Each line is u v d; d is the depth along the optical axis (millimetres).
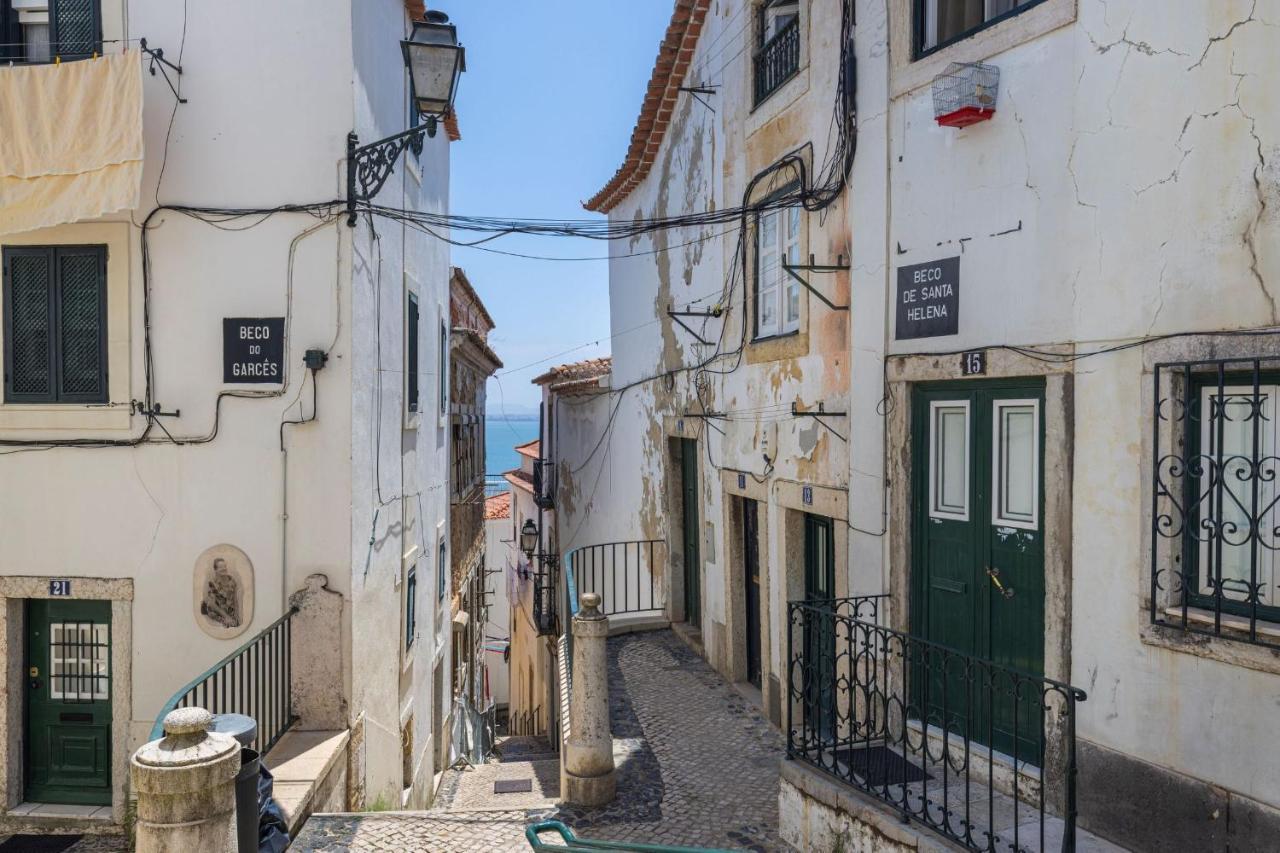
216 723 4691
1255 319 3971
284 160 7039
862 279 6465
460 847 5664
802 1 7418
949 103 5359
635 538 13047
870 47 6406
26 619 7320
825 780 5449
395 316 8562
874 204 6332
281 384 7023
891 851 4758
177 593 7074
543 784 11531
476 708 18172
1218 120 4113
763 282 8445
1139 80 4457
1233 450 4219
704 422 9953
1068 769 3951
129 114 6594
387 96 8359
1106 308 4629
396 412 8609
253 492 7035
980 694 5496
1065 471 4855
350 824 5938
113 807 7141
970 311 5504
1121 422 4551
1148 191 4422
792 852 5648
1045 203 4980
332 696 7004
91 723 7332
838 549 6816
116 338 7062
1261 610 4078
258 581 7023
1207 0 4152
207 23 7027
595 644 6641
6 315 7125
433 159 11180
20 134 6625
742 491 8758
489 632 31875
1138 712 4461
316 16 7051
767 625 8195
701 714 8359
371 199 7367
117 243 7055
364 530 7395
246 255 7039
